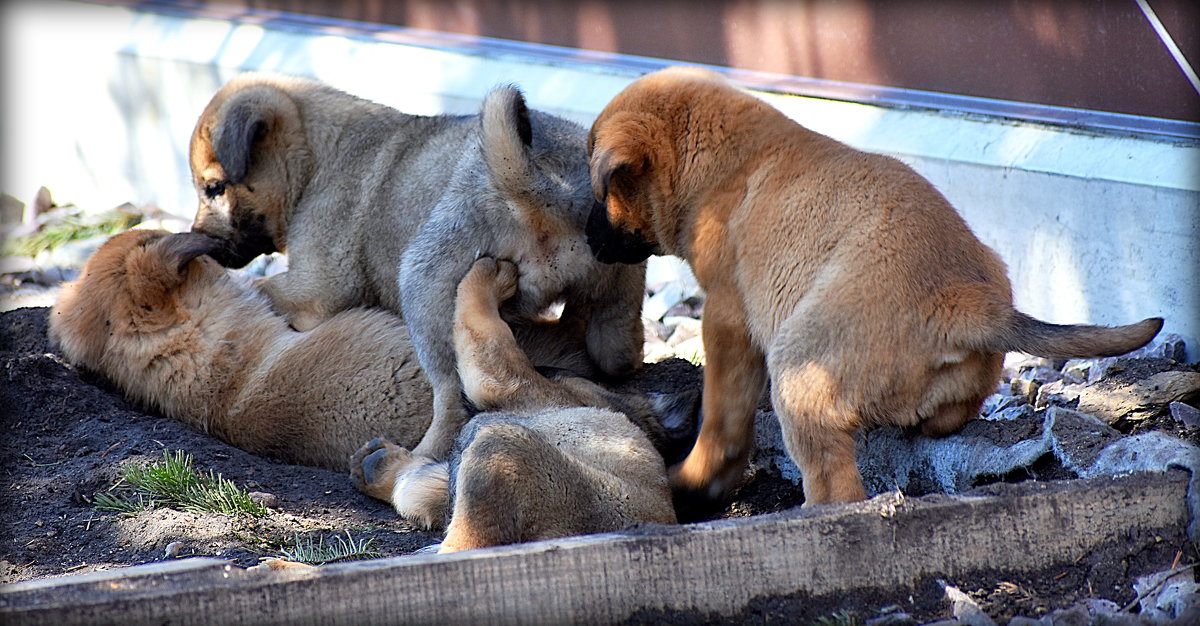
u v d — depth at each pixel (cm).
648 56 1520
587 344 1145
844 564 712
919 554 719
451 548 748
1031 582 724
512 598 684
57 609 629
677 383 1155
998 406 1053
